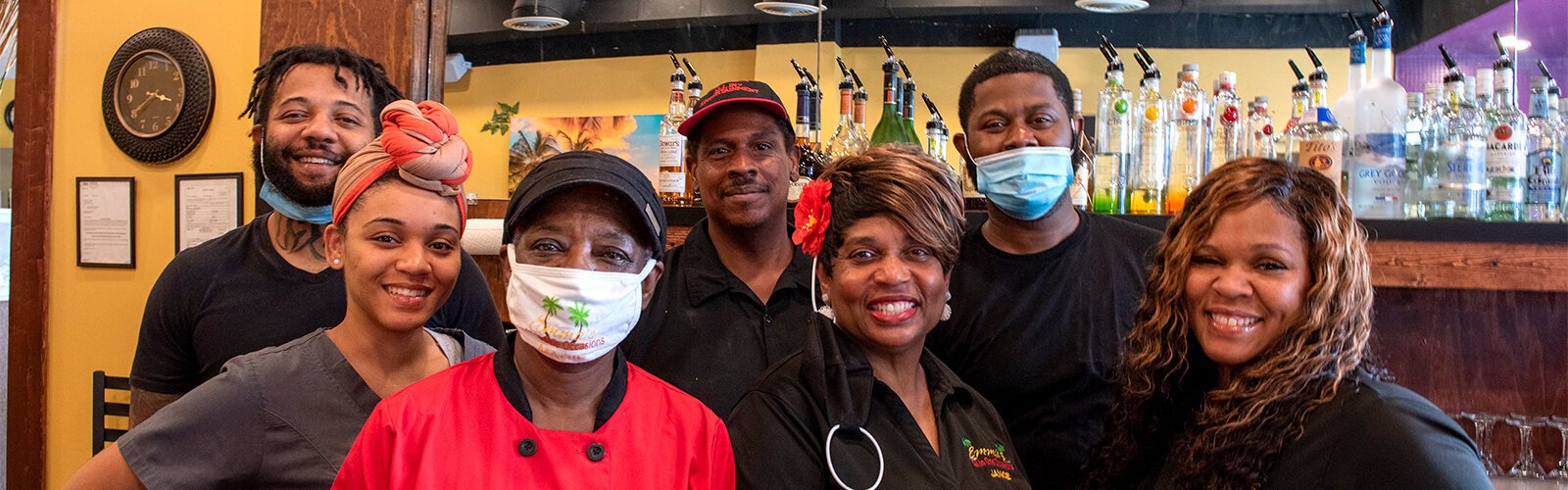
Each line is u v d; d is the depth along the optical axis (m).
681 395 1.31
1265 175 1.25
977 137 1.77
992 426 1.45
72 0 2.78
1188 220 1.31
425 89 2.48
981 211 2.04
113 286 2.72
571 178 1.18
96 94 2.75
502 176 2.87
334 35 2.47
